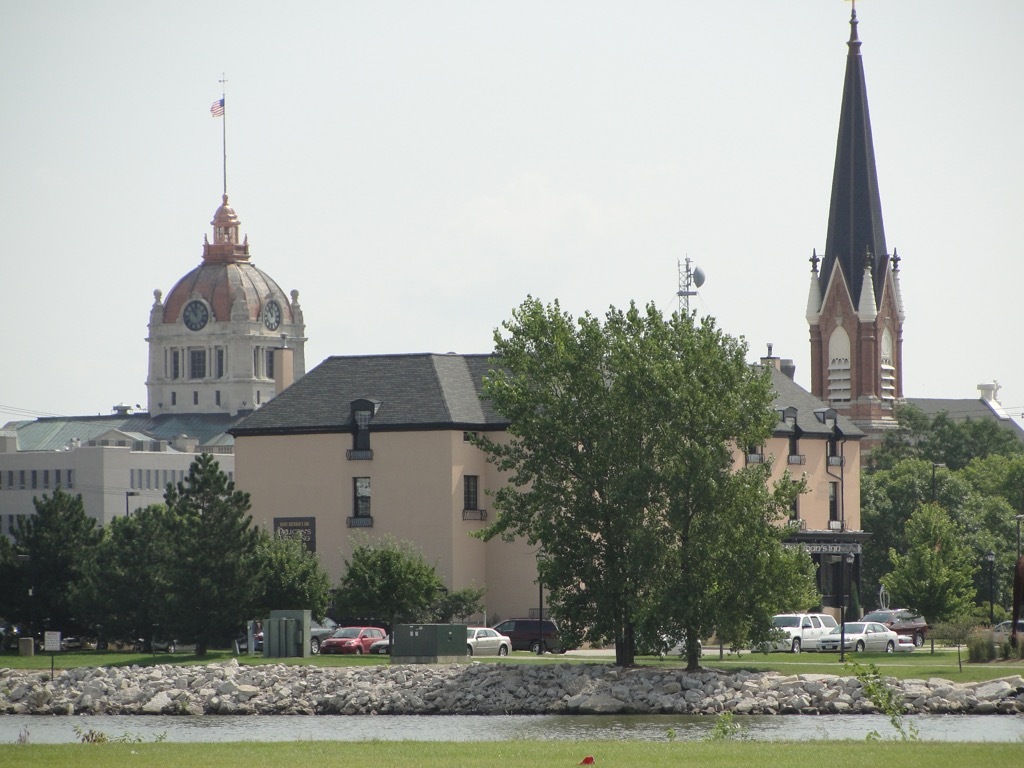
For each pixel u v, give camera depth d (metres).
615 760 132.38
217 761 135.00
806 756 133.50
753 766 127.38
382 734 184.62
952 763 127.88
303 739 177.38
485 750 143.00
